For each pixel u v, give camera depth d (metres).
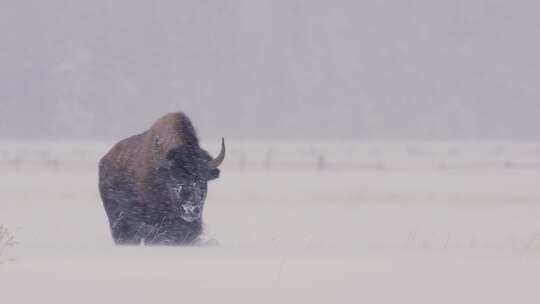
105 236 58.91
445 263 34.06
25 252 37.00
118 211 49.62
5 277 30.06
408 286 29.39
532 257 36.53
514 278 30.83
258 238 58.53
